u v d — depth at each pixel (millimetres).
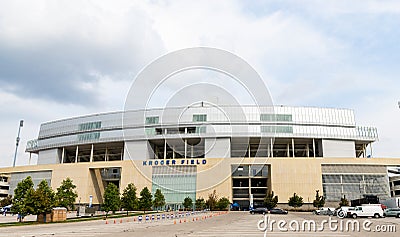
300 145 104000
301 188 89750
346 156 97062
